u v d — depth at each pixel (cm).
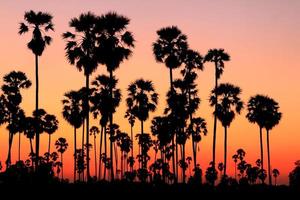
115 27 3816
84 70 3991
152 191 4550
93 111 5106
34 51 4172
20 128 6625
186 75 5544
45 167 4506
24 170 4509
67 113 6197
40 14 4197
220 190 5159
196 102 5731
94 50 3844
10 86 6388
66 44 3975
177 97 5238
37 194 3850
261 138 6556
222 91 5641
